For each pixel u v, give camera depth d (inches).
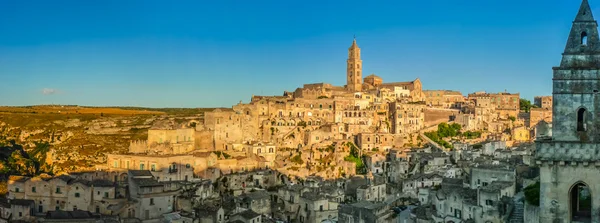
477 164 6904.5
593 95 2480.3
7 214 6653.5
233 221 6717.5
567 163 2506.2
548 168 2561.5
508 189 4813.0
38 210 7076.8
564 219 2529.5
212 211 6707.7
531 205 2992.1
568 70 2532.0
